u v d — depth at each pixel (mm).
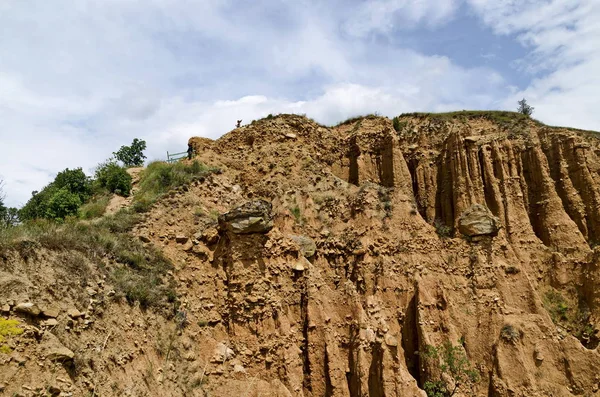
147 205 28891
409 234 36219
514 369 30672
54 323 16953
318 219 35875
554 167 45188
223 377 23641
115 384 17969
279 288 27969
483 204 40656
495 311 33562
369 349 28078
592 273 37750
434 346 31078
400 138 46656
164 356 21672
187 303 25078
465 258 36156
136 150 56750
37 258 18734
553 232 41531
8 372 14500
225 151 40344
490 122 48219
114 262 22875
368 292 33281
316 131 43188
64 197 32281
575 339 32656
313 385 26797
